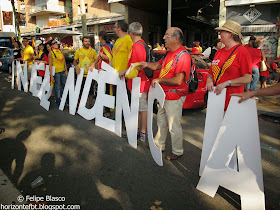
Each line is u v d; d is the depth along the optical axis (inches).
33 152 150.9
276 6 506.9
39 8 1353.3
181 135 137.8
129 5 724.0
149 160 140.9
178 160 140.7
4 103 271.3
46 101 245.4
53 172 128.3
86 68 229.1
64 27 1072.2
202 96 221.6
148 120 142.5
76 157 144.6
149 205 102.3
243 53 107.8
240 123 97.1
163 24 919.0
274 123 204.4
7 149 154.9
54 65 244.1
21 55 377.7
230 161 104.1
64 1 1350.9
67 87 232.8
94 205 102.5
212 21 1070.4
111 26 914.1
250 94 93.5
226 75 112.7
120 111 173.0
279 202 102.3
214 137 114.1
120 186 115.7
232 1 534.9
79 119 213.8
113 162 138.5
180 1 655.8
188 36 1052.5
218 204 103.0
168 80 125.7
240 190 99.2
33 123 203.6
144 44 153.1
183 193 110.3
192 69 131.2
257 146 93.9
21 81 349.7
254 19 531.8
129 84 161.0
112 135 177.8
